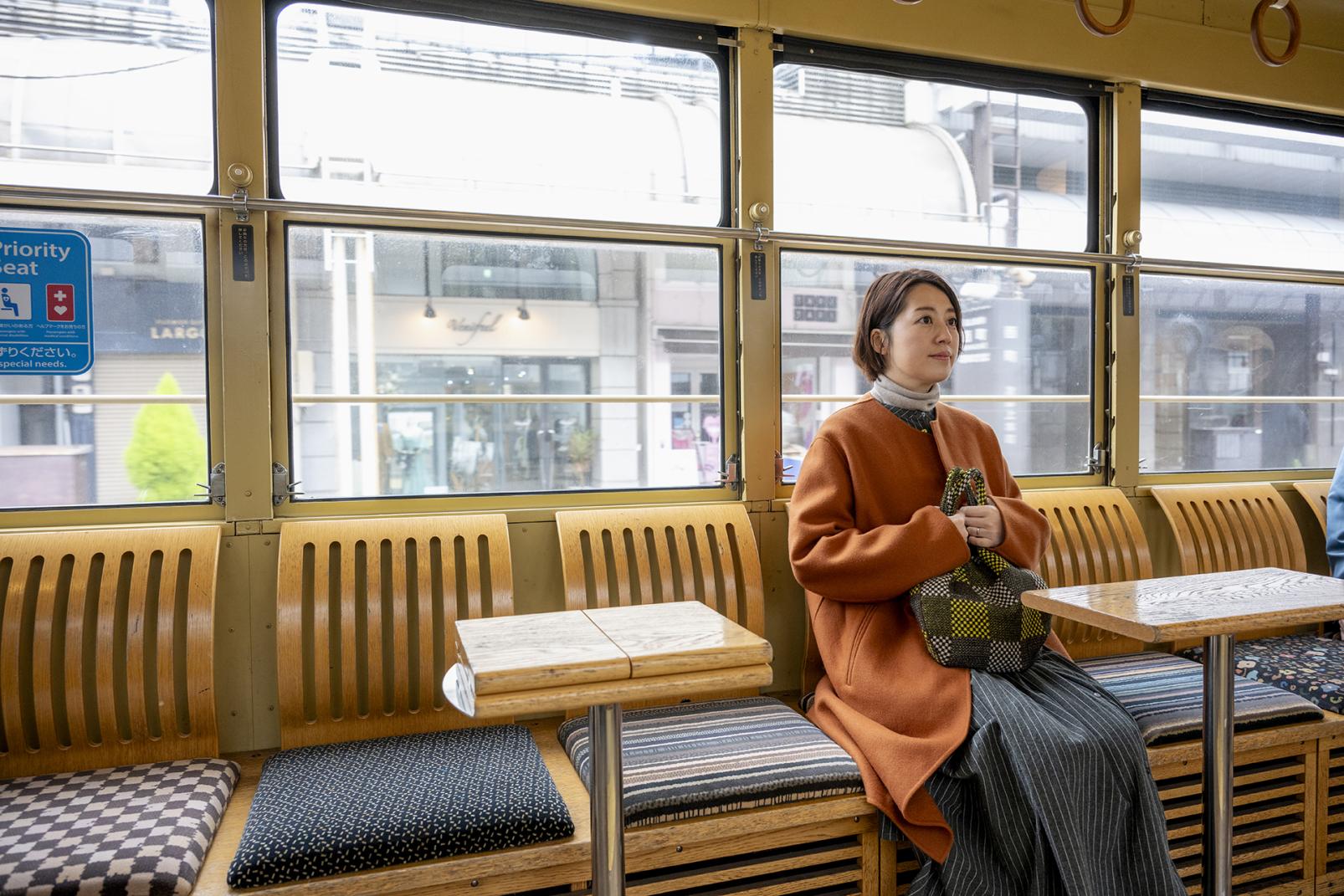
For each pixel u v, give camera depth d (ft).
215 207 7.29
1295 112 11.24
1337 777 7.77
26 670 6.88
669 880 5.91
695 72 8.81
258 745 7.50
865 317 7.91
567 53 8.43
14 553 6.72
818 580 7.03
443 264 8.15
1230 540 10.37
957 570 6.78
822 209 9.30
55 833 5.28
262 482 7.47
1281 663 8.64
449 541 7.66
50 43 7.06
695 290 8.87
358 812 5.48
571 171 8.46
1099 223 10.39
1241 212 11.17
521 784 5.90
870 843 6.36
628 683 4.02
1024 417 10.20
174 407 7.41
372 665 7.28
